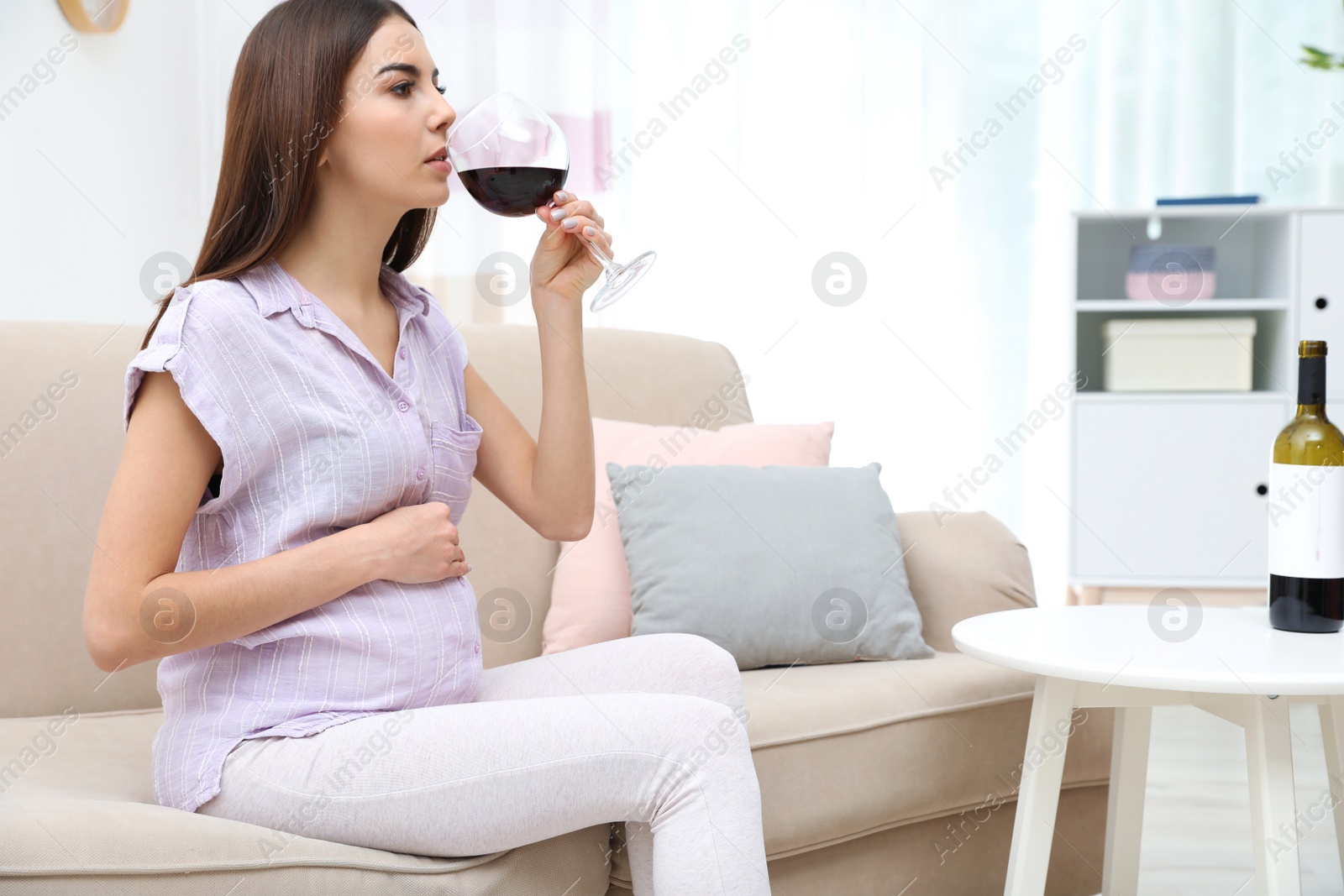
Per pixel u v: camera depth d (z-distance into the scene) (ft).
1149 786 7.07
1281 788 3.81
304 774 3.13
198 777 3.22
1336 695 4.30
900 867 4.61
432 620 3.46
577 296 4.10
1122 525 10.63
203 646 3.08
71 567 4.65
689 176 11.55
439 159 3.53
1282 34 11.37
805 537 5.24
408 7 11.04
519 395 5.83
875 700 4.48
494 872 3.25
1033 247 11.66
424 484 3.59
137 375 3.15
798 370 11.66
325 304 3.54
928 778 4.51
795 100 11.57
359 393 3.44
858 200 11.62
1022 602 5.58
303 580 3.16
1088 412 10.63
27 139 7.76
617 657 3.84
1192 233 11.54
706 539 5.15
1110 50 11.51
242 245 3.43
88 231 8.46
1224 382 10.63
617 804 3.15
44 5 7.90
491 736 3.15
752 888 3.04
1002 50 11.60
